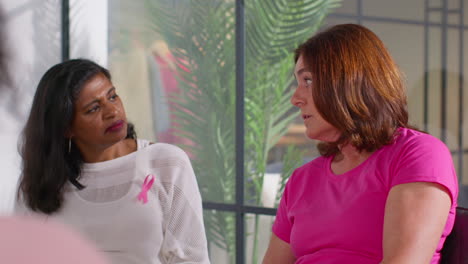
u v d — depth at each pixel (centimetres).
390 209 102
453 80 200
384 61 113
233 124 260
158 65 280
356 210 111
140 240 155
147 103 284
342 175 118
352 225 111
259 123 251
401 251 97
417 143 108
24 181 161
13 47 282
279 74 246
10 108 280
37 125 158
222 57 262
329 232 115
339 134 117
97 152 165
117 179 161
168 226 158
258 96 251
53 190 157
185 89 273
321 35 118
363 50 112
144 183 158
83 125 157
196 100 270
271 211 247
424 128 206
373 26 218
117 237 155
